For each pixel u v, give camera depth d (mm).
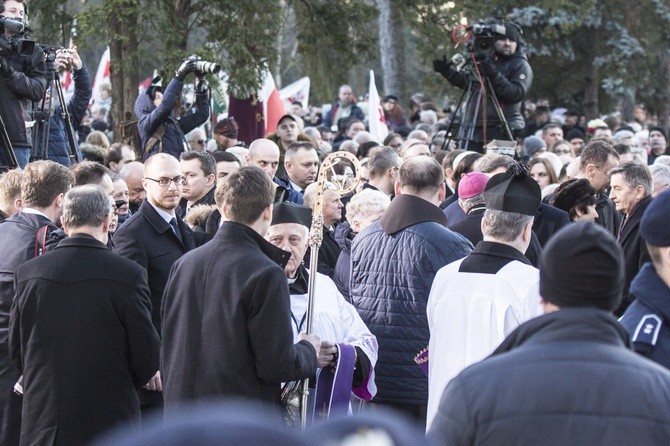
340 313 12477
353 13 33219
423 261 13172
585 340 6086
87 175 15398
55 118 22359
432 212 13516
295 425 11016
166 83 27766
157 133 23234
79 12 27969
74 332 11594
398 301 13312
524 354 6047
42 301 11664
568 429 5742
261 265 10266
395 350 13297
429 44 36531
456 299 11008
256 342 10125
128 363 11875
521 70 26359
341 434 2990
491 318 10805
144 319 11828
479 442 5863
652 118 53750
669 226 8086
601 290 6395
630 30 49062
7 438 12750
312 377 11570
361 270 13758
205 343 10297
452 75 26797
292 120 24531
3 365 12773
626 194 15500
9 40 19625
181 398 10375
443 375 11055
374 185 18516
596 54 48688
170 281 10766
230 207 10555
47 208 13000
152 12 27391
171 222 14102
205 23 29703
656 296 8141
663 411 5805
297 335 12094
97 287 11664
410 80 70062
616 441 5703
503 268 10945
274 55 30969
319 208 12125
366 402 13633
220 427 2742
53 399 11578
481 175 15047
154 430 2754
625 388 5820
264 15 30297
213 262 10430
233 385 10164
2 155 19719
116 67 28062
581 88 50750
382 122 34250
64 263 11742
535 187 11125
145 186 13945
